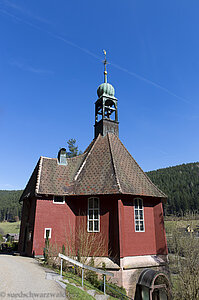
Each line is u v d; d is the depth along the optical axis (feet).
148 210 63.31
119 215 55.21
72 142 156.97
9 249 85.71
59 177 66.90
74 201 63.62
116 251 53.16
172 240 83.30
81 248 52.54
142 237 59.06
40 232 57.26
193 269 50.88
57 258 52.16
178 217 113.09
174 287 54.95
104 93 87.30
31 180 75.66
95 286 42.60
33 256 55.16
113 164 65.72
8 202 458.50
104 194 57.77
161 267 56.90
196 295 47.57
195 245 58.29
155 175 490.90
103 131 80.94
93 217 59.67
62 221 60.13
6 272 38.32
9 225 329.52
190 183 382.42
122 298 42.04
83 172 68.13
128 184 61.72
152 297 45.39
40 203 59.52
